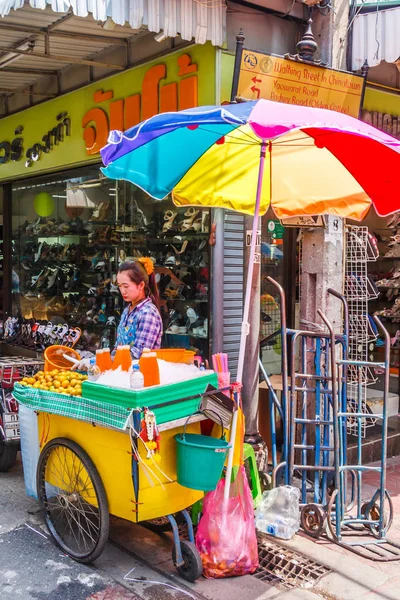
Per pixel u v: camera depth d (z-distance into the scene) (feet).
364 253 17.20
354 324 17.29
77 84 20.94
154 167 14.05
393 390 20.26
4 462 15.69
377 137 10.34
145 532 12.61
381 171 13.10
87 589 10.41
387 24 16.25
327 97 16.34
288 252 18.99
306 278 15.49
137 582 10.68
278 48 17.06
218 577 10.85
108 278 21.42
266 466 14.62
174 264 18.22
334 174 14.75
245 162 14.85
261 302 18.43
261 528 12.57
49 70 21.74
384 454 12.50
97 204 21.84
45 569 11.03
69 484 11.48
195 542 11.14
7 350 25.40
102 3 12.98
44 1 12.20
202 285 17.03
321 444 14.34
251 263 11.46
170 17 14.15
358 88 16.90
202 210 17.07
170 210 18.49
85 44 18.42
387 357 12.34
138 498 10.27
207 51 15.79
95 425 10.57
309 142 14.61
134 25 13.56
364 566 11.39
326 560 11.58
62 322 23.97
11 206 27.20
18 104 24.71
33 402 11.76
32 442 12.48
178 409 10.53
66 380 11.49
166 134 13.78
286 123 9.44
